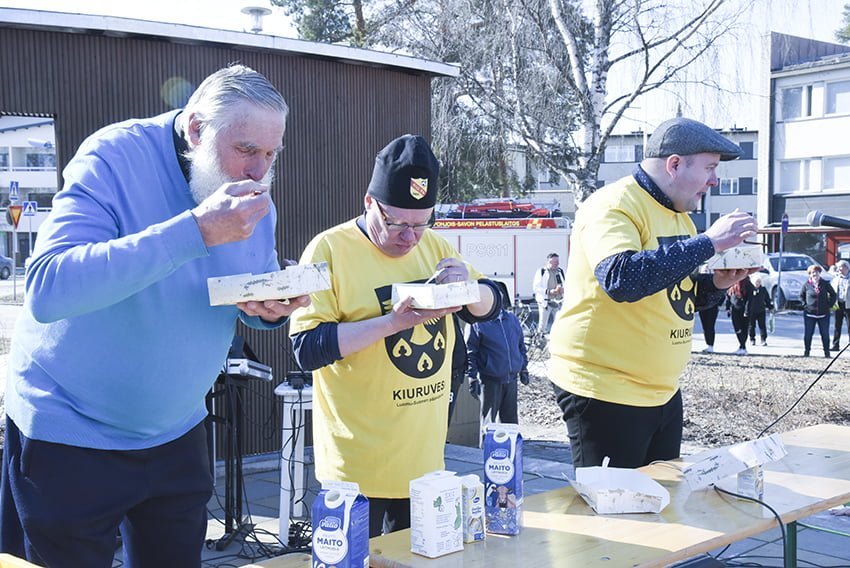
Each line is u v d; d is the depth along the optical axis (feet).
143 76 17.74
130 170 6.08
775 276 75.31
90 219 5.66
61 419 6.05
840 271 50.11
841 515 14.96
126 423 6.25
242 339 15.07
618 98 42.29
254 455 19.61
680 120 9.56
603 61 40.50
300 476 15.19
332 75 20.36
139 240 5.30
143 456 6.40
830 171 92.53
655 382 9.47
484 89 44.27
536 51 43.78
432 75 22.34
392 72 21.50
